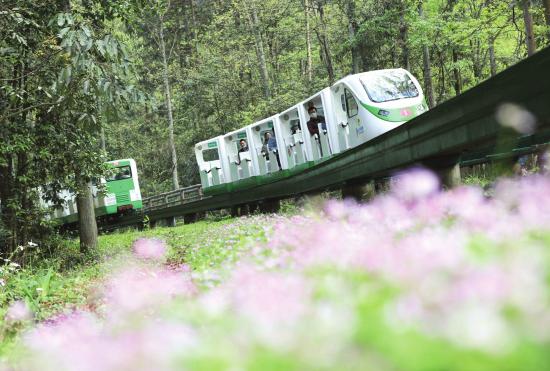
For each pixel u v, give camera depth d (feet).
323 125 77.77
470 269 5.60
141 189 190.70
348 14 124.67
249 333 5.27
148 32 189.88
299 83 150.61
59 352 6.83
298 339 4.43
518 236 8.92
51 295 34.78
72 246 81.15
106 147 187.73
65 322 16.34
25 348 16.30
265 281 8.58
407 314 4.61
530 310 4.20
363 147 50.37
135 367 5.34
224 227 52.60
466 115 31.35
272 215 53.21
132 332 6.70
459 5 89.66
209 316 7.61
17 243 63.21
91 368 5.62
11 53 56.39
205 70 166.20
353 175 54.85
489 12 75.31
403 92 70.54
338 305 5.48
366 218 14.38
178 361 4.91
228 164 104.47
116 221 136.98
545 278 5.33
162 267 28.14
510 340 3.66
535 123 25.12
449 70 112.27
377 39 123.34
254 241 20.02
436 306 4.74
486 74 129.39
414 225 12.60
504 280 4.80
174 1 203.00
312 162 79.92
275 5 159.02
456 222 12.14
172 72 187.52
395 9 108.99
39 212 66.59
